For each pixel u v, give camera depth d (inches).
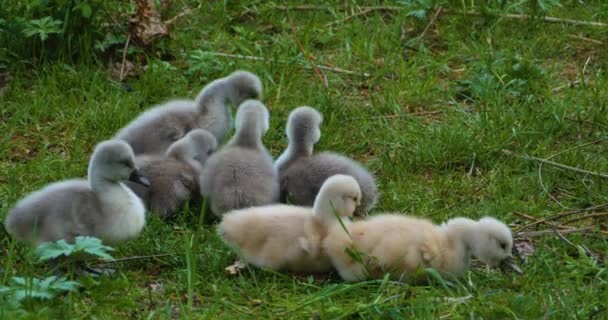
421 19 704.4
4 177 525.0
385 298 400.8
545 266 432.5
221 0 714.8
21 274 419.5
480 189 521.7
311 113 500.4
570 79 647.1
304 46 668.1
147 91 611.2
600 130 581.0
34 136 572.1
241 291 417.1
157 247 451.8
